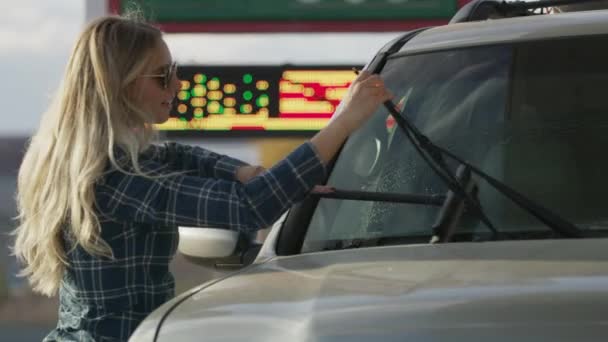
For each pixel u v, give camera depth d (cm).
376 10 1131
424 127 571
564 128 545
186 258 599
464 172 508
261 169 559
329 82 1130
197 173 564
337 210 551
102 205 500
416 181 549
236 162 563
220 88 1131
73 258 514
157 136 527
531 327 365
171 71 530
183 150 571
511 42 591
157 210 492
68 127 512
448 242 500
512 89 568
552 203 516
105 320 514
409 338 371
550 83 565
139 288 511
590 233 496
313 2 1131
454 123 565
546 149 538
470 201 503
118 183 498
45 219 514
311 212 557
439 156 517
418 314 381
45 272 527
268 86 1127
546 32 589
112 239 505
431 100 581
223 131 1129
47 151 520
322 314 393
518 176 531
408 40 634
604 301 374
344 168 573
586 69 566
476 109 566
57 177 511
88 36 522
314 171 488
